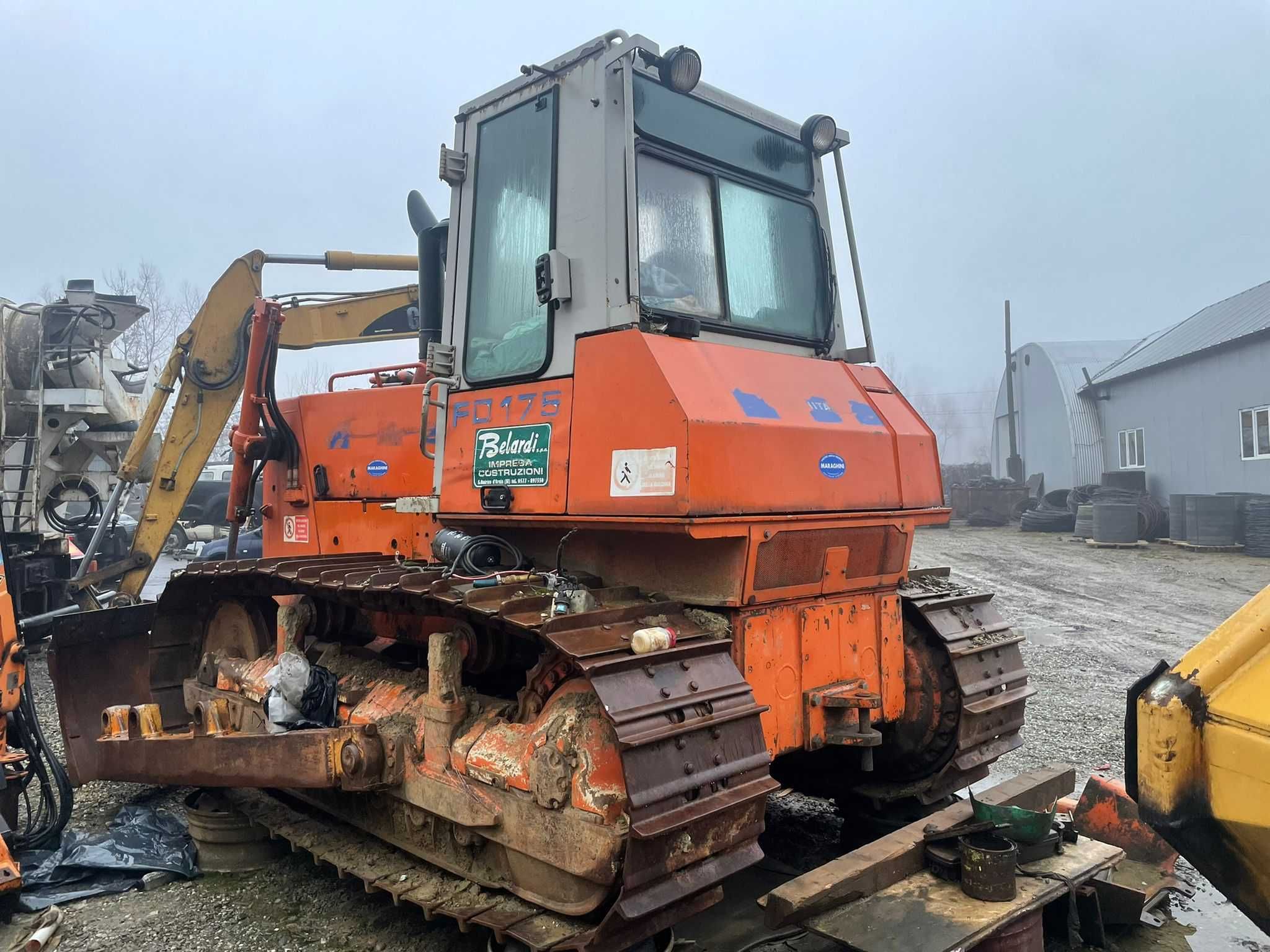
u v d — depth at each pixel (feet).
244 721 15.28
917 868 10.80
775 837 14.83
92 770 16.30
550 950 9.02
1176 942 11.47
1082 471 77.82
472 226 13.08
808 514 11.10
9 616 13.82
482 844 11.10
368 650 14.70
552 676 10.73
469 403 12.74
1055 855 11.03
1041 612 35.24
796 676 11.32
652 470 10.11
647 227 11.43
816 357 13.67
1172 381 66.39
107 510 28.30
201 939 11.75
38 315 30.25
